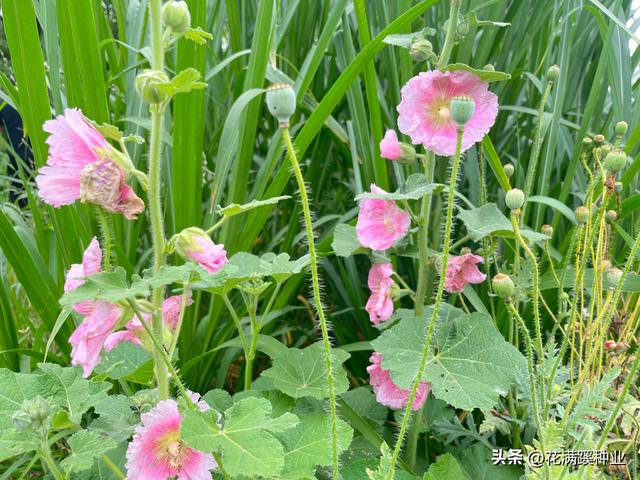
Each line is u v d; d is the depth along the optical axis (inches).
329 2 38.9
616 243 34.2
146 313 17.3
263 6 29.4
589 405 19.5
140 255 35.6
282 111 13.3
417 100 23.1
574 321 22.6
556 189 36.5
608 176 22.6
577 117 39.2
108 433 19.6
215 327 32.8
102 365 22.6
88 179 15.3
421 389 23.5
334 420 15.3
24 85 25.9
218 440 15.4
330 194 44.1
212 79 40.1
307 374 23.6
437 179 35.1
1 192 41.9
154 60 16.8
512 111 40.9
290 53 41.9
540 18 36.3
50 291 28.9
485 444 25.5
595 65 39.0
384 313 25.3
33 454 25.5
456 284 25.3
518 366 21.0
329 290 41.5
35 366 29.9
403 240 27.5
